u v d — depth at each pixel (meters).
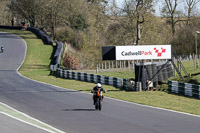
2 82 71.00
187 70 86.75
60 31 158.88
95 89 37.72
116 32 125.06
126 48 59.44
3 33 182.75
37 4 192.62
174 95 58.59
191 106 44.53
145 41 133.12
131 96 53.28
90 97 50.19
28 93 54.12
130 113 36.03
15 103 43.00
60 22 182.50
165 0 150.62
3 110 37.16
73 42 151.50
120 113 35.81
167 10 151.62
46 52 128.50
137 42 115.31
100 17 118.25
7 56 120.56
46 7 180.75
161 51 60.91
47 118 32.38
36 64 109.50
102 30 130.00
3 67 100.94
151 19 114.56
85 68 117.94
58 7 171.88
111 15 114.25
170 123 30.50
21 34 178.38
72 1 177.62
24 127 27.72
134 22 119.56
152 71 65.50
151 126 28.88
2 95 51.28
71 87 64.44
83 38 151.25
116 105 42.41
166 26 157.75
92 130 26.89
